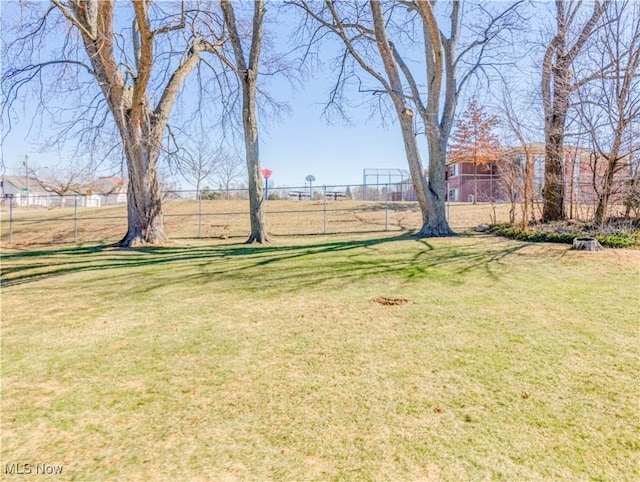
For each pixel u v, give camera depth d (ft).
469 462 6.29
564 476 5.96
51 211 82.07
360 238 41.19
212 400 8.43
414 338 11.91
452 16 39.40
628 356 10.27
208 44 38.78
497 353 10.62
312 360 10.44
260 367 10.08
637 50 26.81
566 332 12.12
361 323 13.53
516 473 6.03
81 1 33.40
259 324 13.73
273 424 7.45
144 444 6.92
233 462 6.40
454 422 7.40
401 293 17.57
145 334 12.87
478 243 32.40
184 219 62.23
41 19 32.22
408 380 9.14
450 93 39.40
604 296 16.22
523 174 38.99
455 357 10.41
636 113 27.32
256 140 40.11
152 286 20.47
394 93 37.50
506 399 8.20
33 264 29.27
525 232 34.32
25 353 11.32
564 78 32.48
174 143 42.52
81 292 19.38
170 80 40.32
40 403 8.43
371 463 6.31
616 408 7.79
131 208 40.37
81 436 7.20
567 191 38.91
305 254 30.50
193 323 14.01
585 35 31.50
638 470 6.07
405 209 63.77
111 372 9.96
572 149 36.32
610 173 30.04
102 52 33.65
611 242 27.14
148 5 32.63
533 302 15.56
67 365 10.44
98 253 35.09
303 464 6.32
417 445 6.74
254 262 27.37
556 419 7.44
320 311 15.15
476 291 17.60
